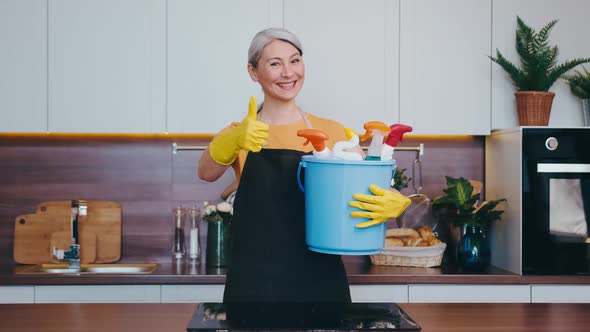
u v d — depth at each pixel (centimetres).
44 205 307
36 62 282
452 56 291
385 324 135
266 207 184
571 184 270
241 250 184
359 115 289
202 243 317
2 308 160
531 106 282
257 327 132
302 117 196
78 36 283
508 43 291
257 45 185
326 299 179
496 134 301
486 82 291
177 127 286
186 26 285
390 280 263
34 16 282
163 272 272
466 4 291
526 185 270
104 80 284
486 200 317
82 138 315
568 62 284
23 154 313
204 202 309
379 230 151
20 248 305
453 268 283
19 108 282
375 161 146
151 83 285
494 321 144
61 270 301
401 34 289
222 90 286
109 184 316
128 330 134
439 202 289
